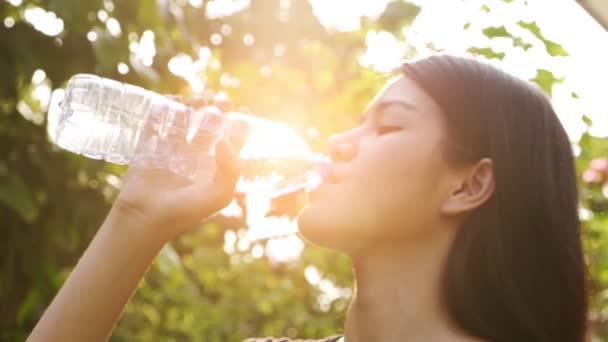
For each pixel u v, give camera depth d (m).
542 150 2.03
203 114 2.38
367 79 6.00
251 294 9.49
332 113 6.39
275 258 9.56
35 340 2.06
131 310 7.18
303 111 6.70
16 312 4.96
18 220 4.80
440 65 2.04
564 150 2.07
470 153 1.98
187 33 5.06
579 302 2.03
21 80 4.70
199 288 9.52
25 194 4.38
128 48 4.41
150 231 2.12
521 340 1.94
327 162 2.04
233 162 2.12
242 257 9.45
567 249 2.01
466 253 1.95
